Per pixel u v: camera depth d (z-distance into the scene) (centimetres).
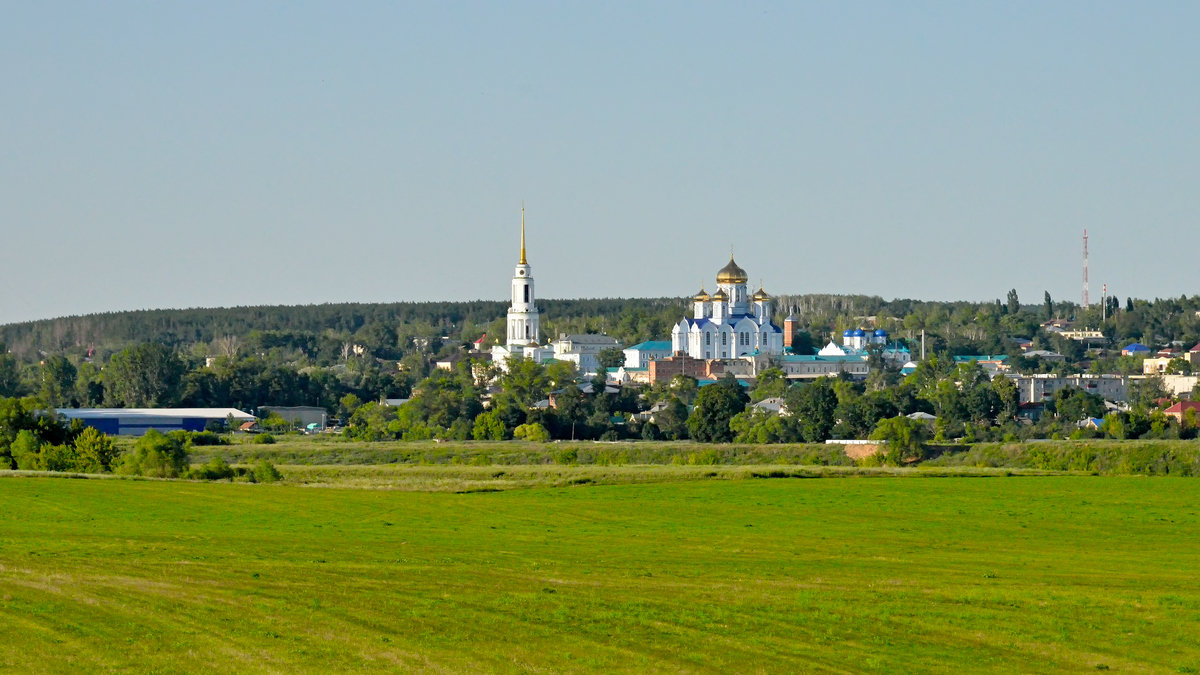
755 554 16150
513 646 11112
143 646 10994
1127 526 19062
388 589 13138
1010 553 16488
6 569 13862
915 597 12988
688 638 11412
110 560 14650
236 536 17288
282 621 11794
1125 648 11281
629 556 15788
